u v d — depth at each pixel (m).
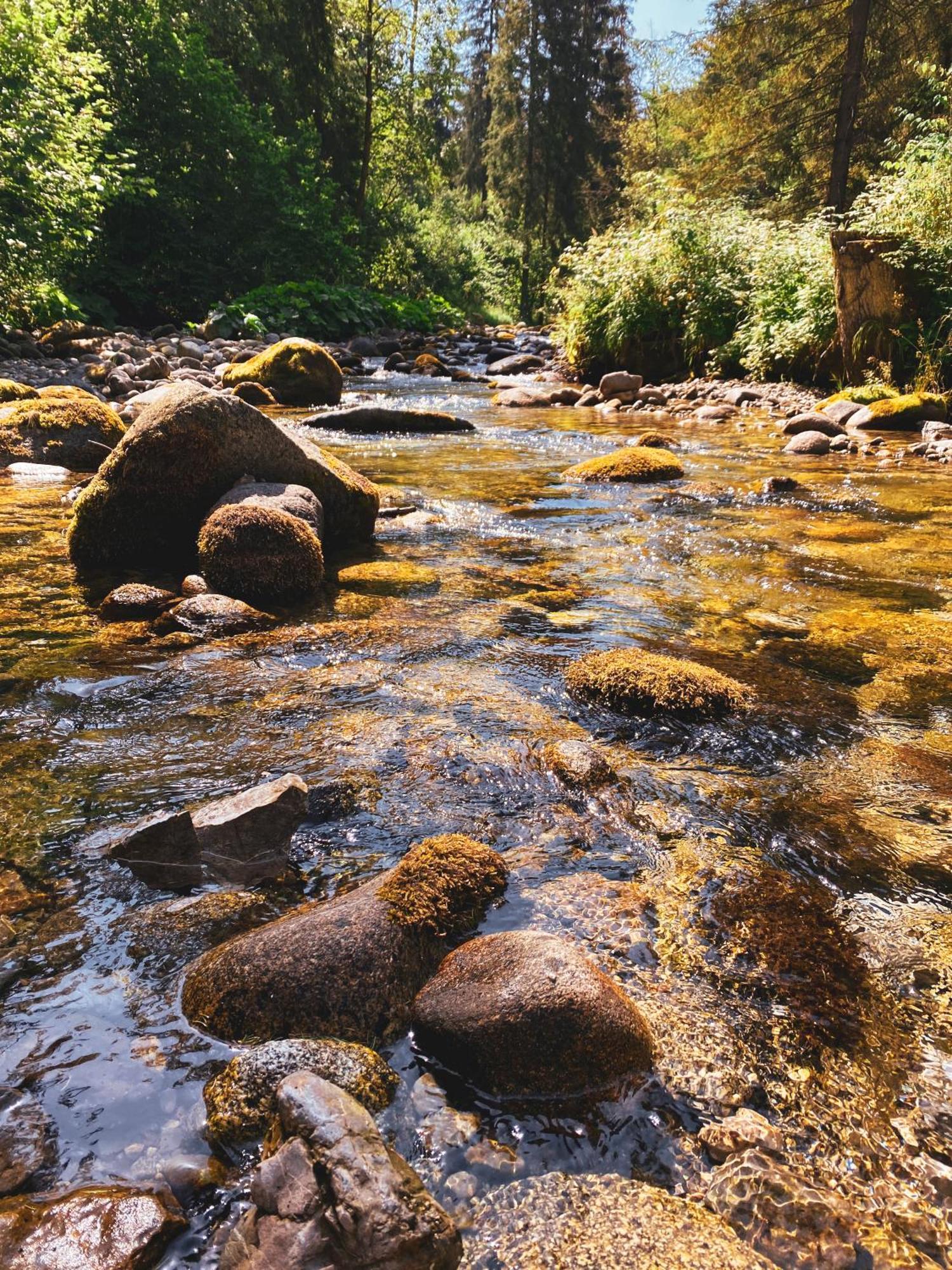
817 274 11.45
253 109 24.86
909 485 6.50
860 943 1.73
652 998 1.57
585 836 2.09
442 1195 1.21
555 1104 1.37
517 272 43.31
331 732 2.58
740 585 4.09
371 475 6.86
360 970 1.56
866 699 2.86
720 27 21.41
